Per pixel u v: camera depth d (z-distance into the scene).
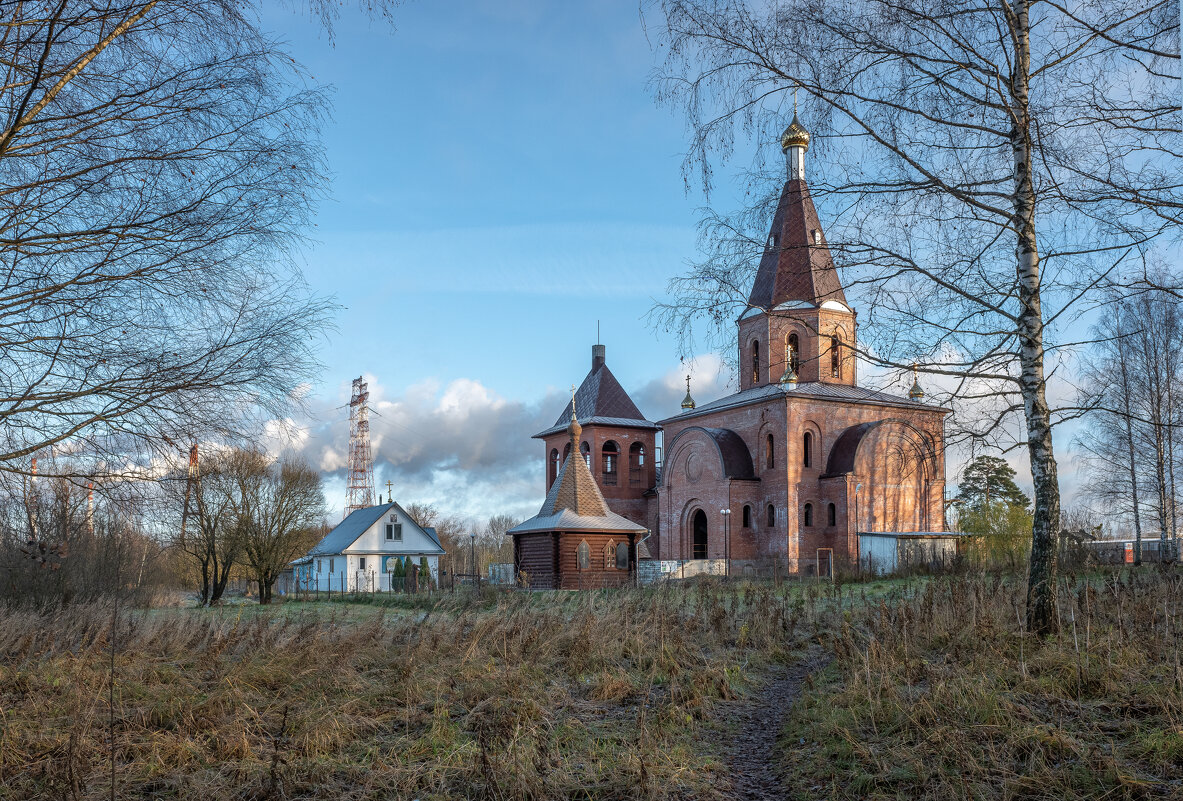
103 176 7.78
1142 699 7.83
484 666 11.45
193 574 46.88
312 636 12.78
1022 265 11.09
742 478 45.84
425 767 7.49
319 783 7.23
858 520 43.28
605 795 7.06
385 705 9.59
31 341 7.83
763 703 10.45
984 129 10.67
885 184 10.77
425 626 15.01
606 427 56.97
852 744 7.62
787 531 43.72
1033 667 9.24
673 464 50.16
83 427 8.12
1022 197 10.84
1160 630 11.18
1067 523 37.16
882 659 10.21
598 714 9.62
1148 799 5.84
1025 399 11.29
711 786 7.23
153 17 7.50
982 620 11.43
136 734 8.33
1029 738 7.02
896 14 10.22
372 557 57.69
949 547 37.34
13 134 6.83
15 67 6.95
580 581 36.84
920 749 7.23
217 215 8.14
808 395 44.62
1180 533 36.88
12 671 10.88
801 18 10.30
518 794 6.86
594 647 12.82
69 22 6.77
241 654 12.73
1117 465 37.62
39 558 15.43
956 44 10.29
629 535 38.38
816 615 17.34
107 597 20.12
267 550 37.38
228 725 8.55
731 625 15.65
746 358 48.75
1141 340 32.91
